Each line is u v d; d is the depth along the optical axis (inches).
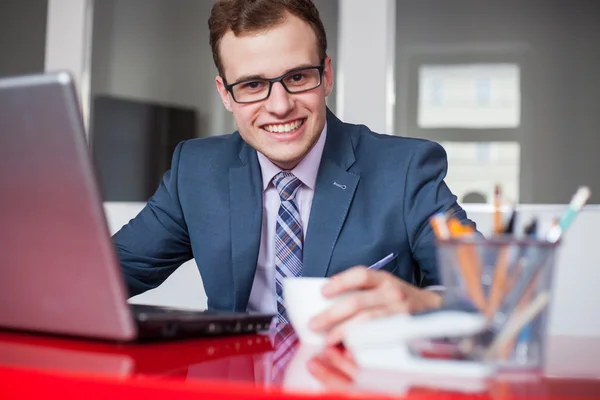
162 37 114.0
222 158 62.0
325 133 59.2
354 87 107.0
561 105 99.9
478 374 24.2
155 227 61.7
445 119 104.0
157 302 106.9
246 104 54.9
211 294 58.2
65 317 29.5
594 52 99.1
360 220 55.1
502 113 102.1
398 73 105.8
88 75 117.0
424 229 54.1
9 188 27.6
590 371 26.5
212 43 56.9
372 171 57.1
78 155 25.8
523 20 101.7
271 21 52.7
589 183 98.5
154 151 113.8
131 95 115.0
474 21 103.3
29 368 23.4
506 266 24.8
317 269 53.6
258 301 57.2
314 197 56.0
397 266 54.5
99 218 26.6
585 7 99.5
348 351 31.3
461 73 103.7
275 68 53.1
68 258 27.9
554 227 26.1
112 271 27.3
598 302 95.7
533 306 24.8
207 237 58.8
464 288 25.2
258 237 56.4
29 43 119.8
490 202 101.4
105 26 116.6
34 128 26.1
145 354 28.7
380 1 106.1
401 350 25.7
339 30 107.7
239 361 27.8
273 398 20.1
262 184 58.9
